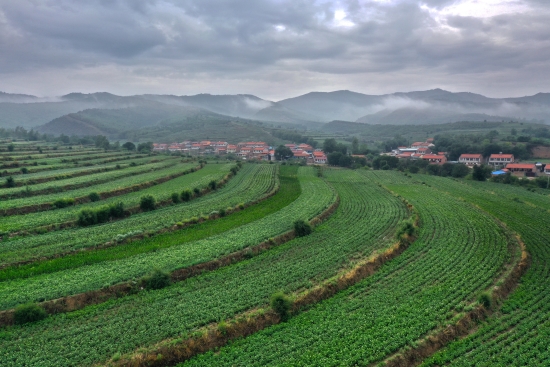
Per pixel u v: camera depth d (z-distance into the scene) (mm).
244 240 51469
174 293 36844
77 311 33406
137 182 92875
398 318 32375
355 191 96688
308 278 40625
